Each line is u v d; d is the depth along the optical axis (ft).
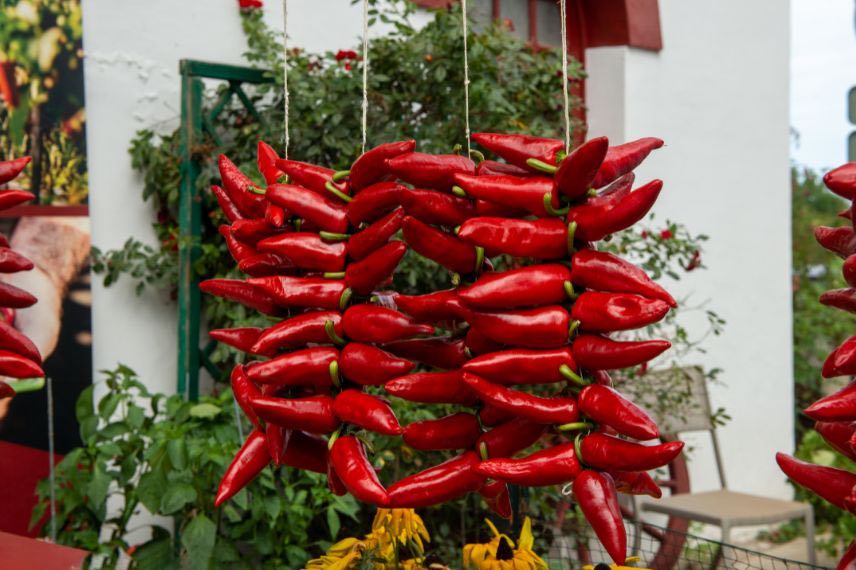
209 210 10.66
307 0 11.77
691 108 15.51
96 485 8.09
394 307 4.65
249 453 4.60
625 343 3.85
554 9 14.96
